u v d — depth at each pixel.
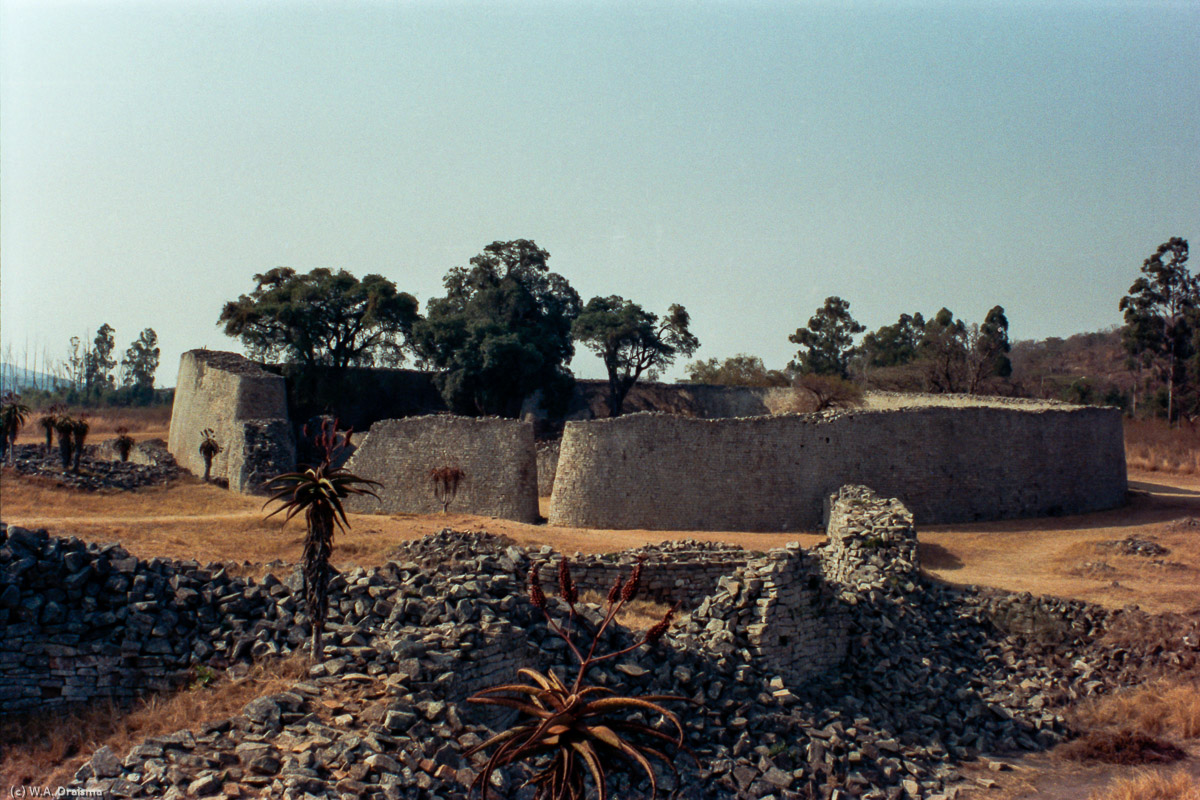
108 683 18.22
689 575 27.62
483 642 17.70
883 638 24.95
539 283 91.56
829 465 46.38
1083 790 19.56
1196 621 27.27
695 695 19.31
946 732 22.44
